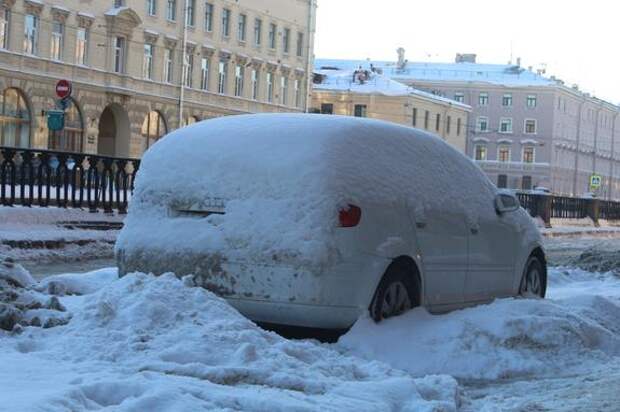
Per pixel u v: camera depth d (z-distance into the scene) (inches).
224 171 302.0
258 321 292.2
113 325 255.0
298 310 285.3
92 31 1988.2
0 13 1763.0
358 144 300.4
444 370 279.0
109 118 2112.5
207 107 2373.3
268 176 294.4
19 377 212.5
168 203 309.0
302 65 2819.9
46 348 247.4
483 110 4357.8
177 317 258.1
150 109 2167.8
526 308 313.0
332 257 283.1
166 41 2210.9
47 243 628.7
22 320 271.3
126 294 267.7
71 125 1940.2
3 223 633.0
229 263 293.6
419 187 318.3
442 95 4372.5
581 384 266.8
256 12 2571.4
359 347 279.9
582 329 316.5
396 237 300.8
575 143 4581.7
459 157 353.4
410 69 4441.4
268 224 289.6
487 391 261.0
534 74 4409.5
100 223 726.5
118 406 190.2
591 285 543.8
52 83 1886.1
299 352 250.2
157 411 189.9
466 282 339.3
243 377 225.6
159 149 319.6
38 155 709.9
